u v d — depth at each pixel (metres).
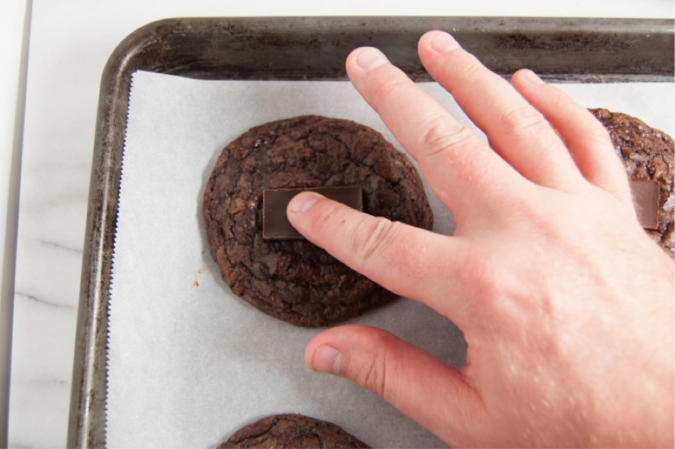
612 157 0.28
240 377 0.32
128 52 0.33
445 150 0.26
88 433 0.30
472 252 0.26
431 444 0.31
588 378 0.24
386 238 0.26
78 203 0.35
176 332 0.32
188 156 0.33
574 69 0.35
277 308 0.32
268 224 0.32
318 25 0.33
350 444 0.31
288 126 0.33
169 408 0.31
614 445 0.24
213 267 0.33
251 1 0.37
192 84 0.34
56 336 0.33
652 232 0.32
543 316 0.25
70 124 0.35
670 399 0.24
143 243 0.32
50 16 0.36
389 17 0.33
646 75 0.35
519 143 0.27
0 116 0.34
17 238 0.34
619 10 0.37
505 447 0.25
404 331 0.32
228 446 0.31
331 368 0.28
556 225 0.25
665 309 0.25
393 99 0.28
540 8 0.37
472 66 0.28
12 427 0.33
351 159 0.33
